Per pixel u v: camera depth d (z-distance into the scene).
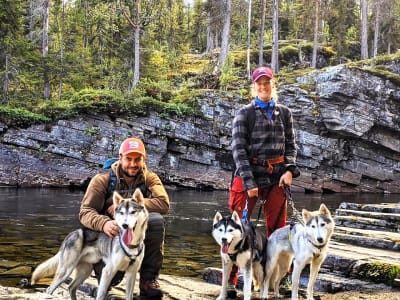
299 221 5.24
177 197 23.09
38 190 23.62
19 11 29.28
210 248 9.82
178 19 57.78
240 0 53.72
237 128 5.44
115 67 36.53
